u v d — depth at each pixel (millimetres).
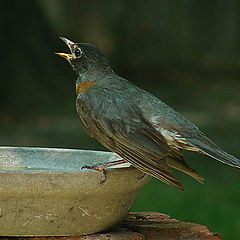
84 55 6527
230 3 43250
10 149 6707
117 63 37594
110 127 5848
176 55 39938
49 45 23875
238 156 17828
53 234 5332
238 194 12922
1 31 22438
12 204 5113
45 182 5043
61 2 38625
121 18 40156
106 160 6355
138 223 6410
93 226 5461
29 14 23234
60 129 20562
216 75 35531
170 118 5793
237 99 28547
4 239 5336
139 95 6016
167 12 41500
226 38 42844
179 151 5852
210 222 11086
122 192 5457
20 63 22734
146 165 5449
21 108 22266
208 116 24531
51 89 23297
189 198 12562
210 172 15266
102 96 6027
